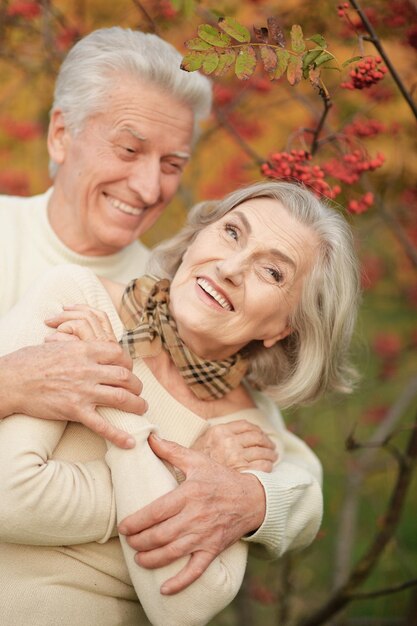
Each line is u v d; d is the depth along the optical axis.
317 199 2.34
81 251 2.90
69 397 2.00
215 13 2.71
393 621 3.71
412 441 3.00
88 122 2.69
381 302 4.64
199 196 4.16
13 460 1.97
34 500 1.96
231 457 2.26
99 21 3.52
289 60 2.10
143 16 3.27
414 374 4.38
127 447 2.04
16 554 2.09
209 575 2.05
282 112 3.83
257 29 2.12
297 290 2.27
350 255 2.35
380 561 4.26
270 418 2.67
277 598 4.02
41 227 2.92
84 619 2.13
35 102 3.96
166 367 2.32
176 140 2.74
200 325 2.17
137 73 2.64
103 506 2.06
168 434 2.26
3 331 2.17
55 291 2.25
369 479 4.54
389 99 3.29
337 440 4.47
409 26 2.98
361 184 3.00
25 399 2.01
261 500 2.18
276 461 2.46
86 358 2.04
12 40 3.49
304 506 2.46
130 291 2.31
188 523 2.01
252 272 2.20
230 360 2.34
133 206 2.78
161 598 2.03
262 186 2.31
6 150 4.09
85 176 2.73
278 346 2.43
